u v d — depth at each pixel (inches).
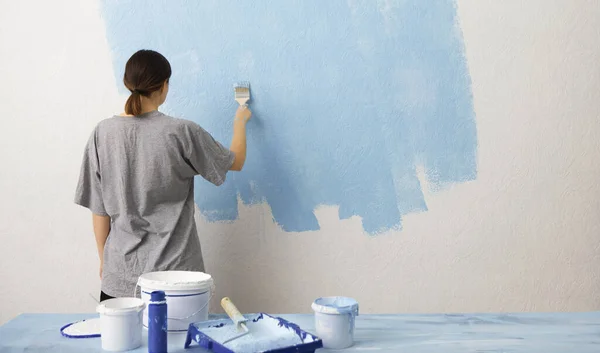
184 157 85.3
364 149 108.3
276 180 108.3
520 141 108.8
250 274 108.9
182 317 64.5
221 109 107.1
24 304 107.4
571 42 108.1
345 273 109.2
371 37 107.3
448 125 108.3
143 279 65.6
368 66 107.6
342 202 108.7
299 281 109.2
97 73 106.0
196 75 106.7
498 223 109.3
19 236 107.0
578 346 60.1
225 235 108.6
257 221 108.5
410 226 109.0
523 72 108.3
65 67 105.9
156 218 84.0
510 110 108.6
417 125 108.3
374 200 108.7
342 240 109.0
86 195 86.4
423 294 109.5
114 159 82.7
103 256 85.2
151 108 84.5
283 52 107.0
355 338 63.2
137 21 105.7
